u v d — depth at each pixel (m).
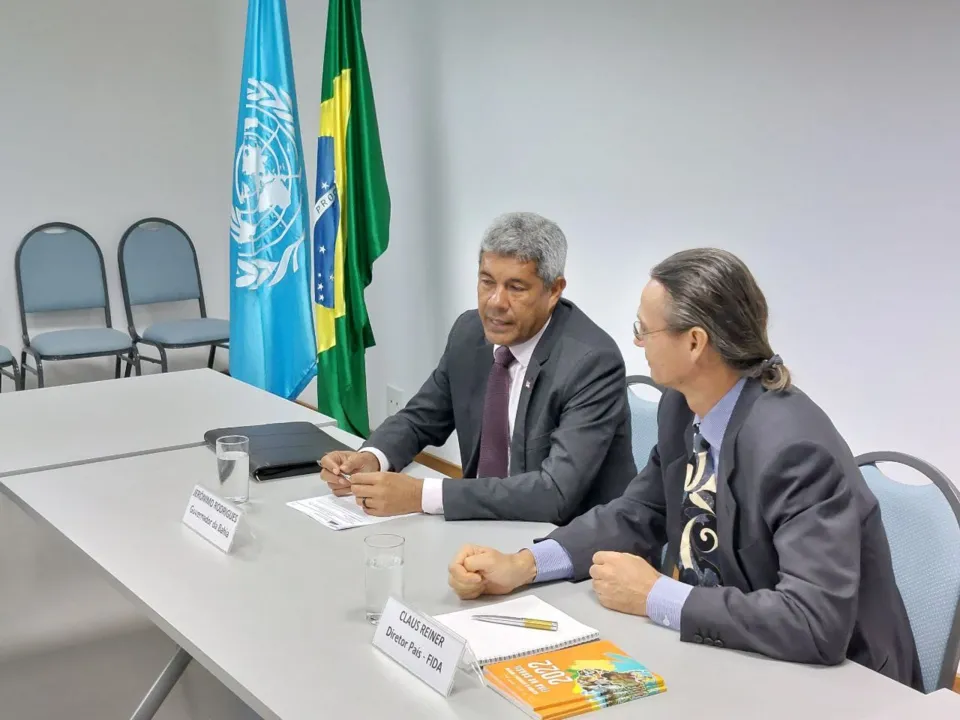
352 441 2.39
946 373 2.56
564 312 2.11
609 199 3.43
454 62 3.99
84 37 5.00
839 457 1.42
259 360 4.02
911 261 2.60
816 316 2.85
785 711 1.23
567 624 1.44
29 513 1.97
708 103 3.05
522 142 3.74
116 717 2.20
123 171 5.22
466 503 1.90
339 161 3.92
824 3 2.70
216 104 5.45
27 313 4.94
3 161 4.87
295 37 4.97
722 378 1.50
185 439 2.40
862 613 1.41
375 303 4.68
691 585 1.57
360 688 1.27
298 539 1.80
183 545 1.76
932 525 1.63
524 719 1.20
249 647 1.38
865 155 2.67
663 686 1.27
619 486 2.06
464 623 1.44
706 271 1.46
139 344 5.36
